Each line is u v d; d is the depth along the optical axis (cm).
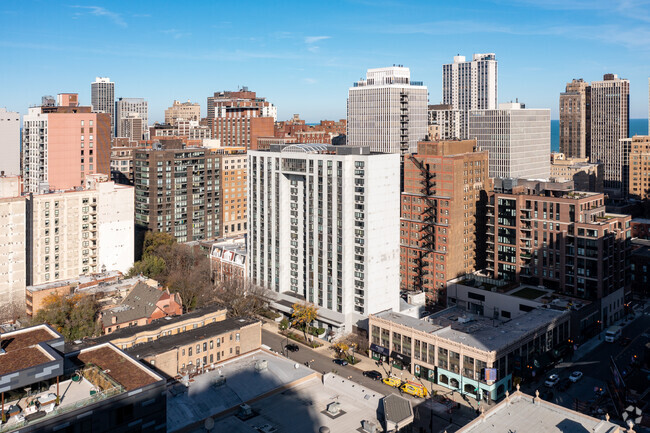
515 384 16925
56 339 10025
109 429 9044
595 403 15888
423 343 17862
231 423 11919
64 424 8594
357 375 18012
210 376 13638
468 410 15700
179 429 11412
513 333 17825
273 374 13875
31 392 9319
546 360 18262
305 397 13062
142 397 9369
